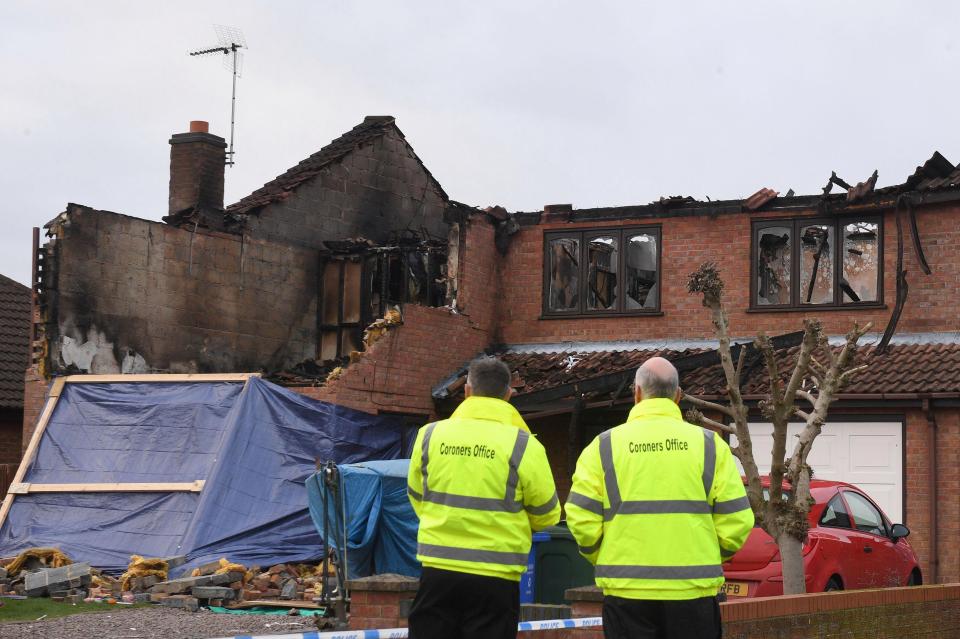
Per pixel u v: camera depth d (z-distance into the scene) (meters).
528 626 8.03
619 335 22.58
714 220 22.03
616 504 6.43
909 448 18.33
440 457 6.59
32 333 20.02
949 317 19.98
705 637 6.32
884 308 20.52
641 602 6.33
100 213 20.59
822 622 10.27
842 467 18.75
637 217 22.67
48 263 19.98
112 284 20.70
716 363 20.53
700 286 12.11
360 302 23.91
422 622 6.58
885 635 11.16
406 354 21.38
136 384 18.78
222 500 17.02
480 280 23.22
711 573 6.34
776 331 21.31
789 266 21.53
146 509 17.19
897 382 18.53
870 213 20.78
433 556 6.52
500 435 6.59
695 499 6.37
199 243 22.14
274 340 23.42
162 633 12.16
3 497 20.34
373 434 19.45
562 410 20.28
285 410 18.36
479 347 23.12
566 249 23.34
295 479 17.73
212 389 18.33
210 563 15.64
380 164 25.91
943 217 20.17
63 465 18.11
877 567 14.21
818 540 13.31
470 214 23.00
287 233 23.83
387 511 14.75
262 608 14.47
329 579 14.78
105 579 15.67
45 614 13.34
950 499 17.97
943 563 17.91
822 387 11.90
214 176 24.88
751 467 11.75
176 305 21.70
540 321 23.25
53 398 18.91
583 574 11.88
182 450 17.73
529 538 6.65
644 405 6.59
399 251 23.73
